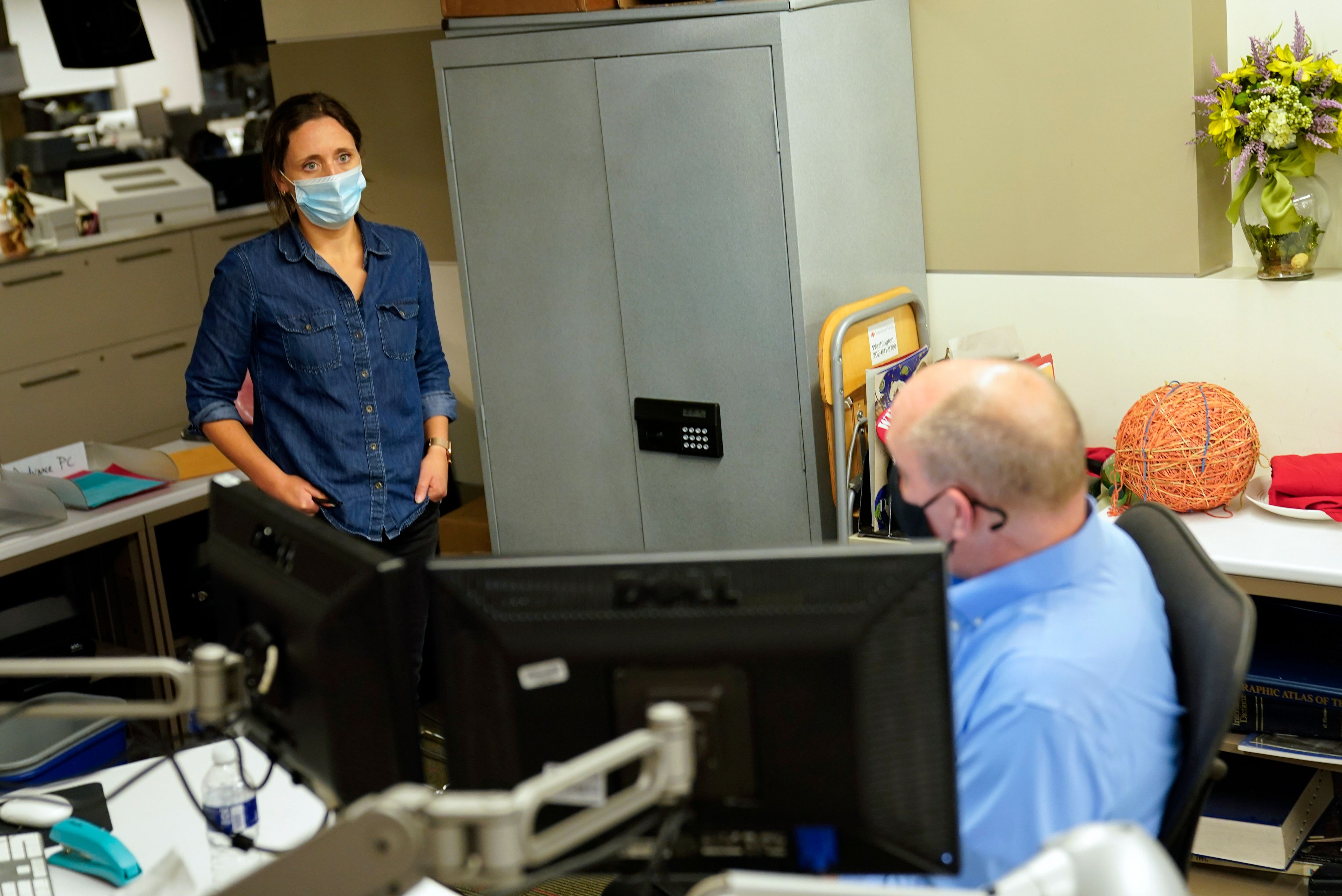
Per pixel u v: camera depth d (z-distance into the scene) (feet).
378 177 13.12
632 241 9.85
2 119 18.88
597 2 9.58
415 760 4.11
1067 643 4.53
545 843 3.04
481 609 3.89
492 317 10.77
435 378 9.75
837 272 9.49
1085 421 10.03
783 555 3.75
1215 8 8.99
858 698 3.72
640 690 3.82
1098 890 2.89
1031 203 9.80
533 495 11.05
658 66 9.31
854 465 9.54
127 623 10.90
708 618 3.76
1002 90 9.69
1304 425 9.05
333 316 8.77
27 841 5.54
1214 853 8.38
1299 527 8.29
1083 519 4.80
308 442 8.99
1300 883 8.26
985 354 9.57
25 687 10.02
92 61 16.25
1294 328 8.91
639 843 3.95
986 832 4.41
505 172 10.30
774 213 9.11
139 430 17.40
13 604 11.30
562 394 10.62
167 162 18.35
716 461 9.97
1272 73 8.50
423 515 9.39
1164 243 9.29
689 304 9.72
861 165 9.59
